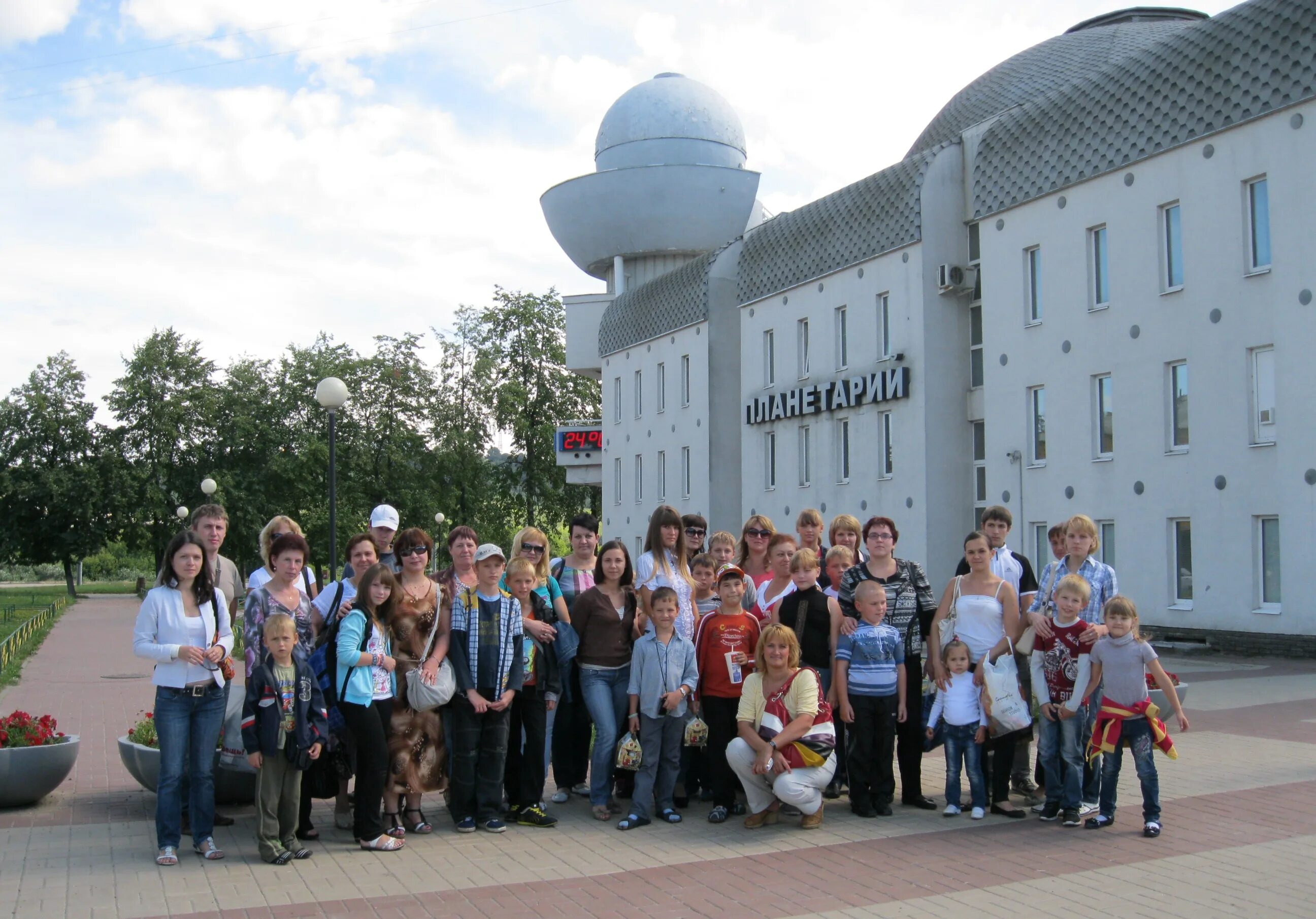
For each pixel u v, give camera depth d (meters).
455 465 59.97
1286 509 20.62
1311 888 6.48
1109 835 7.84
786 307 36.06
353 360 62.25
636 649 8.70
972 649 8.70
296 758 7.39
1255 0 21.33
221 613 7.75
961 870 7.05
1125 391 24.14
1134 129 23.89
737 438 40.88
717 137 49.47
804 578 8.91
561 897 6.59
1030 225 26.77
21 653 24.98
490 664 8.26
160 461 64.06
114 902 6.50
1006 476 27.47
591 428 51.19
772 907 6.32
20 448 65.75
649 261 49.81
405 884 6.87
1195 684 16.75
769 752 8.12
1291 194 20.61
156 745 9.25
